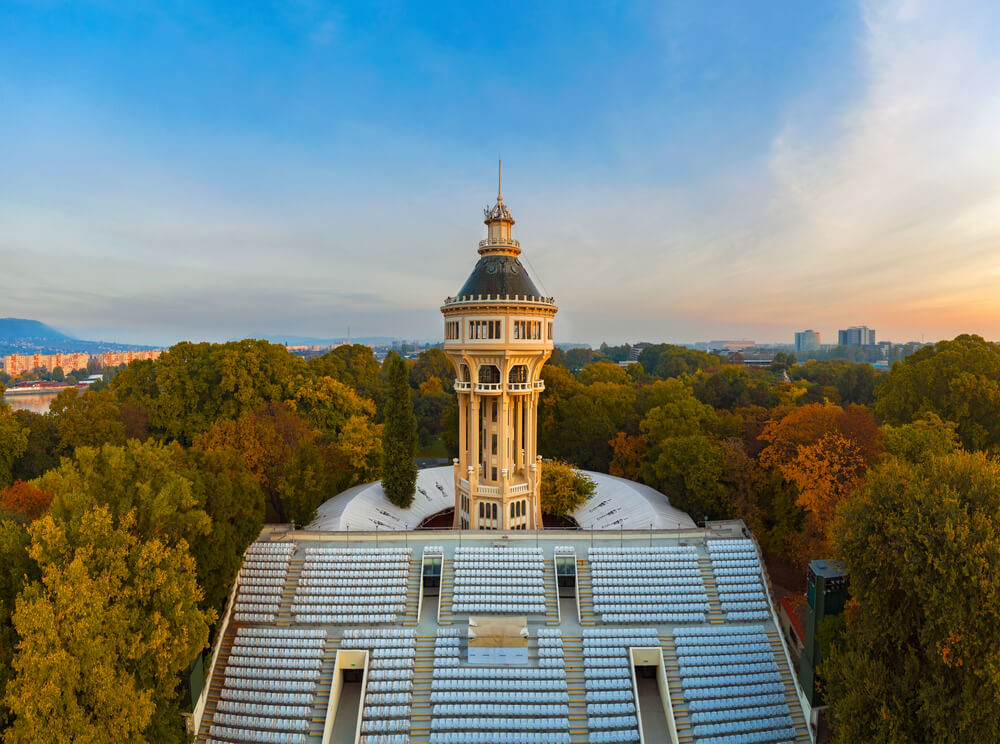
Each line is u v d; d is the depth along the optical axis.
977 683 31.42
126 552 36.78
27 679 30.27
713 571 57.97
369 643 50.97
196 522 44.69
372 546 61.16
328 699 47.00
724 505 71.38
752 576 57.50
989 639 31.00
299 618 53.38
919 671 34.97
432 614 55.03
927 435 60.12
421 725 45.22
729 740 44.59
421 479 87.31
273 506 72.00
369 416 121.38
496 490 67.81
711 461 72.44
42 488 46.56
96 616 32.84
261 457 70.50
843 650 42.94
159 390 101.38
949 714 32.16
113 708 32.41
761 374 161.25
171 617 38.00
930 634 33.75
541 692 47.25
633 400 109.94
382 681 47.91
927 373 73.56
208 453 55.69
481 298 66.00
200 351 101.12
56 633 31.17
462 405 72.00
